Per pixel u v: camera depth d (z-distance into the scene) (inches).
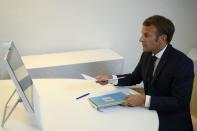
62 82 82.7
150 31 70.1
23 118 60.0
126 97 68.6
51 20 122.0
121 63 122.2
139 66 82.8
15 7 115.2
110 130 56.6
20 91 49.3
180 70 68.0
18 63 58.9
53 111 64.8
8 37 118.7
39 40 123.3
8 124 57.7
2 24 116.0
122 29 134.1
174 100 66.3
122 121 60.1
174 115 68.5
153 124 59.1
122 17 132.1
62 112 64.4
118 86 79.9
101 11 127.9
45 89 77.5
